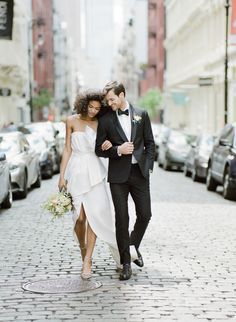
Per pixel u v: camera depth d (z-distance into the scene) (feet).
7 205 48.06
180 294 22.77
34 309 20.93
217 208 48.39
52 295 22.68
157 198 55.16
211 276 25.70
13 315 20.25
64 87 428.56
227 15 95.81
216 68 146.00
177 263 28.19
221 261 28.71
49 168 76.18
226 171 55.31
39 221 41.47
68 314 20.31
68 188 25.32
